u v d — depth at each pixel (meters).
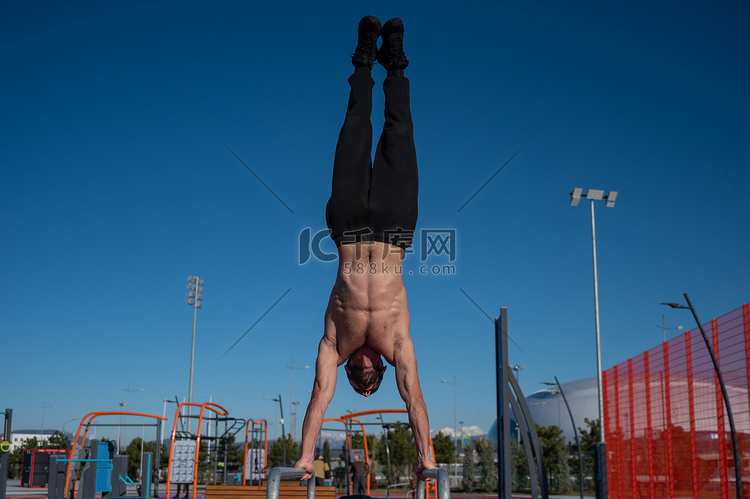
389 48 5.28
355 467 22.17
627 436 16.44
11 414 17.81
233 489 14.47
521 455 48.62
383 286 4.63
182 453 22.09
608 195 29.86
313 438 4.39
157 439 25.66
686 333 13.22
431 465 4.30
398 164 4.84
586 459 47.09
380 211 4.73
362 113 4.99
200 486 35.06
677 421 13.57
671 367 13.88
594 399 65.69
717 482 11.98
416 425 4.44
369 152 4.91
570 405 66.69
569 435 64.62
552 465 47.12
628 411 16.39
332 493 13.31
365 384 4.80
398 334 4.66
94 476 20.58
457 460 61.84
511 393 11.27
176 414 19.97
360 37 5.17
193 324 43.53
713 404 12.23
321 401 4.55
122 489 25.11
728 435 12.43
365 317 4.60
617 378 17.30
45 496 31.55
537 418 68.62
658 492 14.46
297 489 13.73
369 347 4.75
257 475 24.06
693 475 12.86
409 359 4.61
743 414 12.19
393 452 48.88
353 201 4.74
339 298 4.67
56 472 22.12
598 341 28.19
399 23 5.24
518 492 46.22
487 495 44.44
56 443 58.00
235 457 39.62
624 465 16.66
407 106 5.10
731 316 11.58
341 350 4.68
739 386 11.29
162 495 29.92
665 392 14.16
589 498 38.94
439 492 3.16
